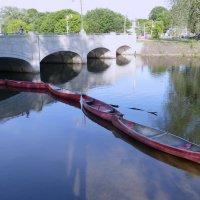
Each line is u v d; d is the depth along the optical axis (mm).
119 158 16531
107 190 13500
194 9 47000
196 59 61750
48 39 44688
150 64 55219
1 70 46375
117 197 12953
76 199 12891
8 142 18953
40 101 29297
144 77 41375
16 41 38156
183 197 13000
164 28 106688
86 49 55219
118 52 74312
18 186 13938
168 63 56062
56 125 22031
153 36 93938
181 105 26797
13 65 44438
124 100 28875
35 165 15875
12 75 42781
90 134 20125
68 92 30312
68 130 20906
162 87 34500
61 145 18406
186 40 76125
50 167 15648
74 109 26281
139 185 13828
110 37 63438
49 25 88625
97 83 37812
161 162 16016
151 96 30266
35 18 115000
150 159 16359
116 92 32438
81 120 23094
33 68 42062
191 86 34844
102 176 14648
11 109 26500
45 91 33750
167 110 25297
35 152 17438
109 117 22031
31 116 24328
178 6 50375
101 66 54094
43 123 22516
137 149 17625
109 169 15305
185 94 30969
